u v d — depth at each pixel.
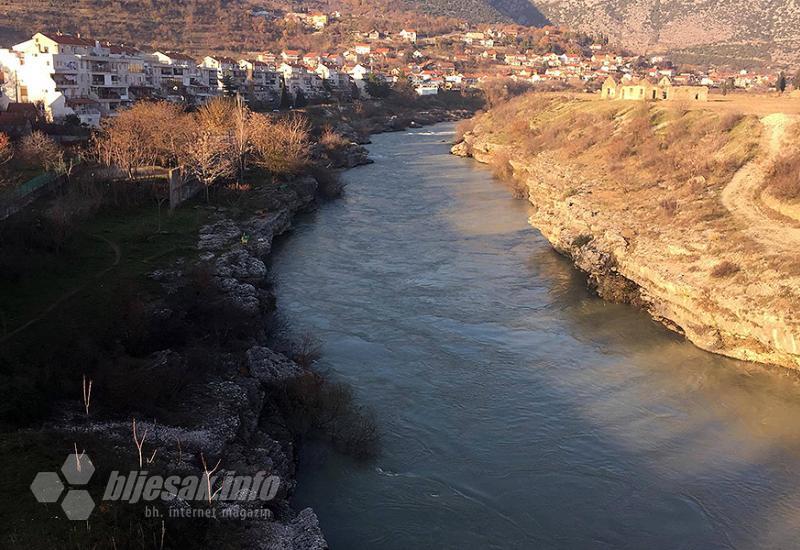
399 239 59.56
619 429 29.42
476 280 48.66
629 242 45.69
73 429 23.33
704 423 29.77
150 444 23.42
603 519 23.89
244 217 58.66
